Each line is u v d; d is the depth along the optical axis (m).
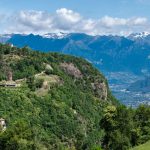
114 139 122.94
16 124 111.38
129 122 127.38
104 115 130.38
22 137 108.81
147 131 128.25
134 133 124.56
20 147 107.19
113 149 123.31
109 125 128.75
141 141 123.94
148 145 85.69
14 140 107.06
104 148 130.38
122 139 122.25
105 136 129.25
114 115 129.00
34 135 117.81
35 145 111.31
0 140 108.31
